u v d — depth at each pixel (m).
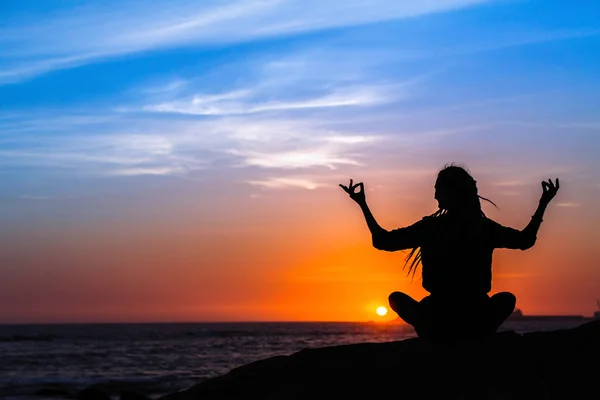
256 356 63.06
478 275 6.12
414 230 6.08
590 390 6.12
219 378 6.85
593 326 6.65
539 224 6.34
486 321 6.25
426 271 6.23
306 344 88.44
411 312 6.43
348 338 109.06
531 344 6.48
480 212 6.13
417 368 6.34
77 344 87.62
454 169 6.14
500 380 6.16
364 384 6.34
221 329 188.75
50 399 30.81
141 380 38.31
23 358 58.97
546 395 6.11
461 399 6.08
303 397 6.36
